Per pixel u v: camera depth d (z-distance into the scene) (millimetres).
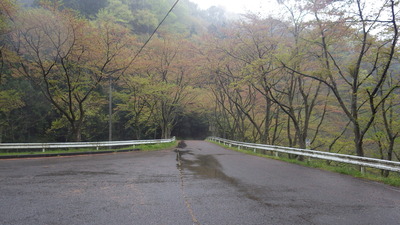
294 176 9914
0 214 5133
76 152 18234
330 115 26062
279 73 19641
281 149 17125
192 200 6289
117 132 46781
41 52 21594
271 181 8797
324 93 25719
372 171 21938
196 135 72875
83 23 18766
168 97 30703
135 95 29109
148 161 14422
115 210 5441
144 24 34469
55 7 18516
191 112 49938
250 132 37125
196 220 4918
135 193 6930
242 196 6723
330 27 14828
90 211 5363
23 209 5457
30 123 34625
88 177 9219
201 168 11836
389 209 5703
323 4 14648
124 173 10203
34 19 17828
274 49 21188
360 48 16188
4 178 8852
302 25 17375
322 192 7262
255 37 21469
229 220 4945
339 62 18438
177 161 14594
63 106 29172
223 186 7914
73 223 4699
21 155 15633
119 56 23141
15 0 18312
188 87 32750
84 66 20844
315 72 16688
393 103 17219
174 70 29812
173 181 8648
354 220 5004
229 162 14344
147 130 48719
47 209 5469
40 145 18188
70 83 21812
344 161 11383
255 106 29781
